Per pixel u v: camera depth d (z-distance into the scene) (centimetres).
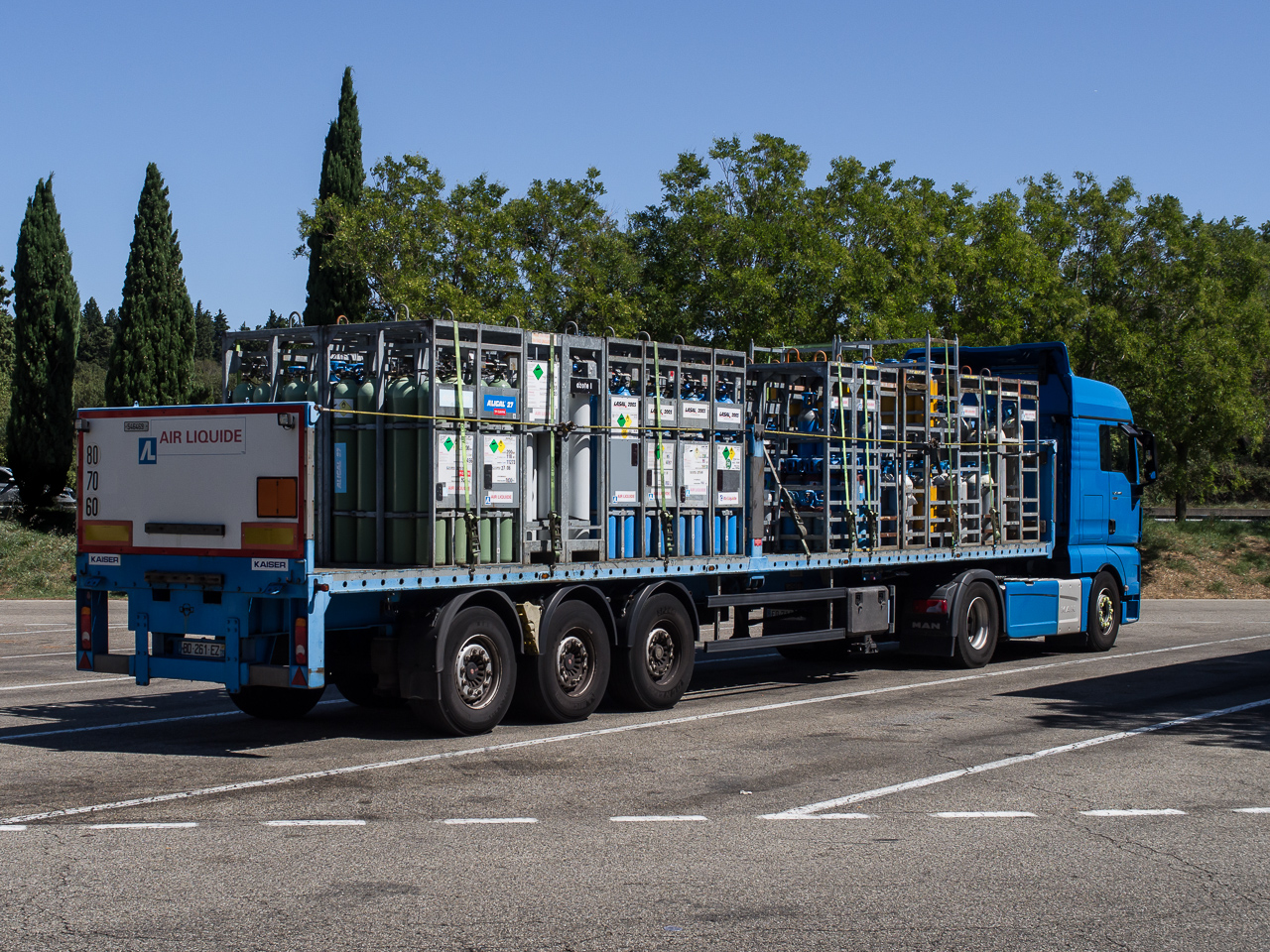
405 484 964
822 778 841
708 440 1191
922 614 1441
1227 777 856
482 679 997
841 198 2858
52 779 826
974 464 1488
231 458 921
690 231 2739
